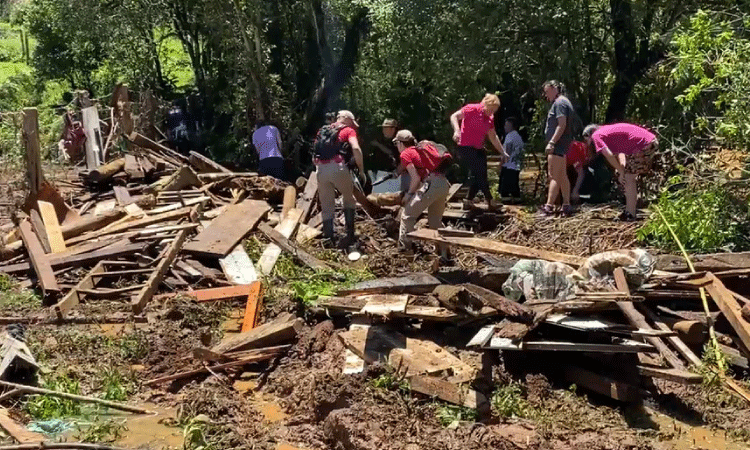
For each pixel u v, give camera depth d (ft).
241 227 31.24
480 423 18.58
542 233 32.12
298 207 35.53
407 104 66.13
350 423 18.16
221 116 72.54
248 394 21.06
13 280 28.35
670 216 28.30
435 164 29.40
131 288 26.68
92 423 19.48
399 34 57.82
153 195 35.24
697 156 31.55
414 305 23.09
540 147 52.49
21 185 36.24
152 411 20.25
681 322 21.72
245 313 24.98
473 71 51.60
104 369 21.84
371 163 66.33
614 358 20.48
